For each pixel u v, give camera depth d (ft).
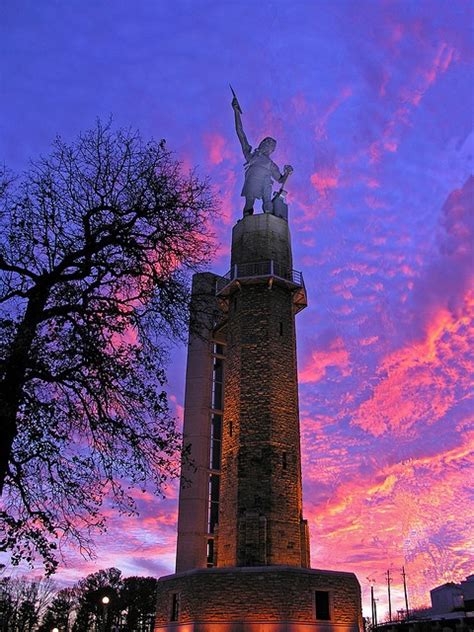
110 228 47.83
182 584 111.86
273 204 155.94
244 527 114.52
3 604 163.73
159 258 51.19
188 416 160.76
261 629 99.76
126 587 279.90
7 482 40.81
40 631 252.83
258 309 136.26
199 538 147.43
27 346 40.24
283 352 133.08
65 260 45.68
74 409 44.47
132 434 45.42
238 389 128.98
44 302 44.01
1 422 39.29
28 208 47.32
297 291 143.64
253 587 103.45
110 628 264.72
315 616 102.78
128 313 47.34
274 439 122.62
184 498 152.15
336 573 108.88
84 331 44.01
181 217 52.19
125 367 45.29
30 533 39.52
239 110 168.35
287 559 113.29
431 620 196.65
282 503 117.60
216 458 159.53
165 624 112.98
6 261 45.60
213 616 103.35
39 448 41.04
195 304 54.95
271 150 162.30
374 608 254.88
